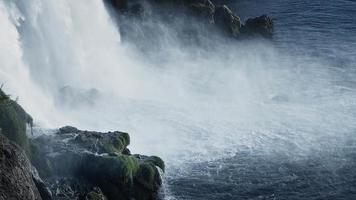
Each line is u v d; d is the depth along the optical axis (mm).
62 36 60594
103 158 38469
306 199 42531
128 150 43125
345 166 46719
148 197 39594
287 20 93312
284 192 43156
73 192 36938
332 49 79688
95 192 37406
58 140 39875
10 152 31375
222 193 42656
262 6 102000
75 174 38062
